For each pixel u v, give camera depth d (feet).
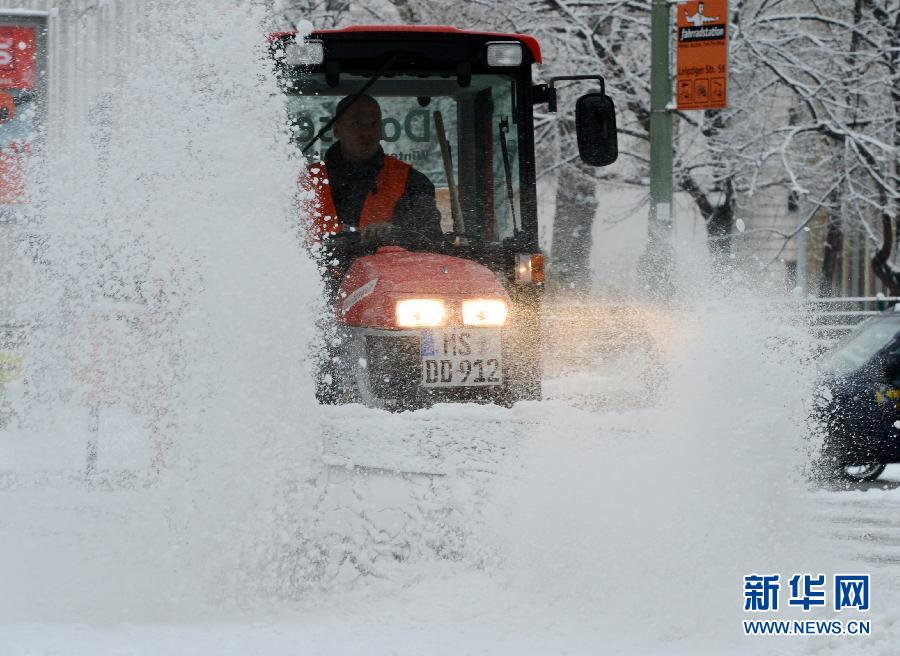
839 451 111.04
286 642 46.91
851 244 371.35
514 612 50.65
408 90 82.12
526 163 82.79
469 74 82.58
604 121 84.23
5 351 60.18
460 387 67.26
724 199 245.24
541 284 81.76
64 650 44.70
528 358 74.23
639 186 255.91
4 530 56.29
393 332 66.69
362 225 78.28
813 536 53.83
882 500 101.91
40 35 122.72
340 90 81.00
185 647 45.83
